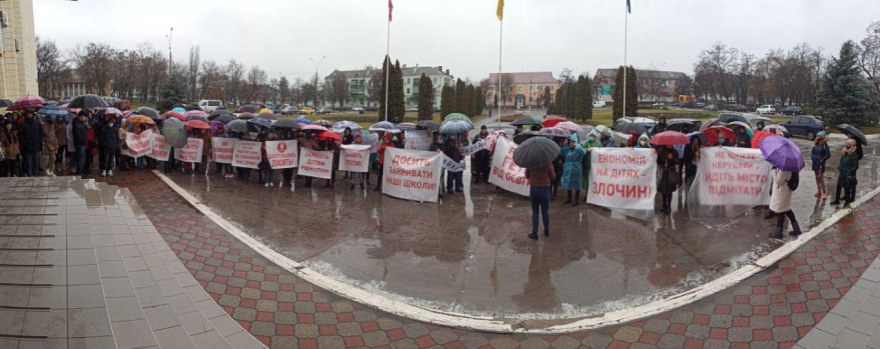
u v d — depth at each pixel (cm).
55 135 1319
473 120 5688
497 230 940
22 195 931
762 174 1017
